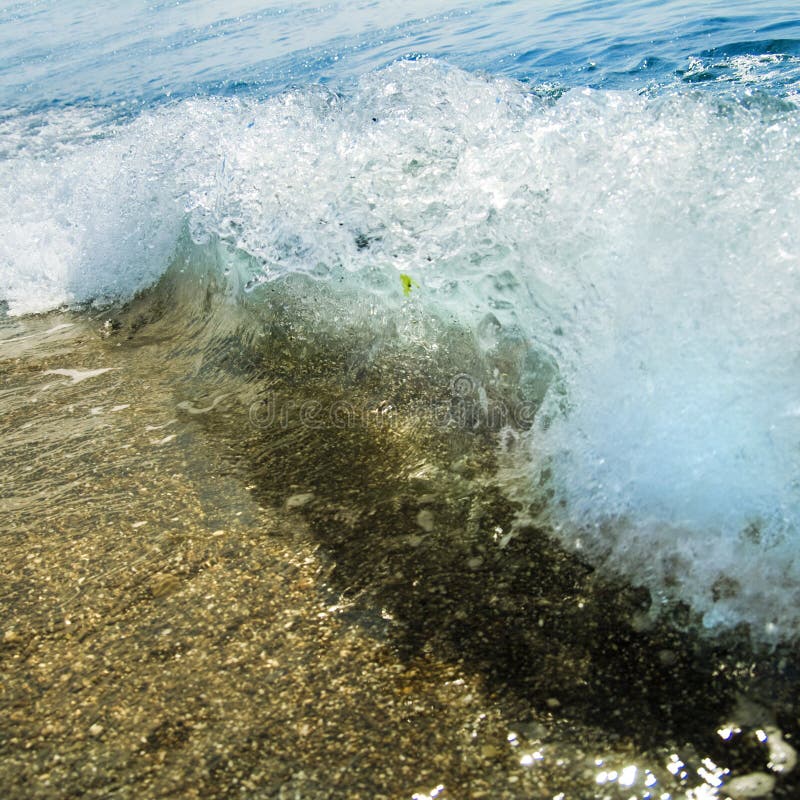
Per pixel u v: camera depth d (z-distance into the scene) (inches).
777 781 47.1
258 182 117.0
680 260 72.6
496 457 78.7
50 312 138.5
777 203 70.8
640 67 205.8
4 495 83.2
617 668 55.8
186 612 64.1
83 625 63.6
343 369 98.4
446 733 52.1
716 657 55.6
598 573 63.9
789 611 57.2
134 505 79.0
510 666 56.8
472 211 90.7
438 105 111.9
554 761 49.6
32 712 55.9
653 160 80.6
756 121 80.4
